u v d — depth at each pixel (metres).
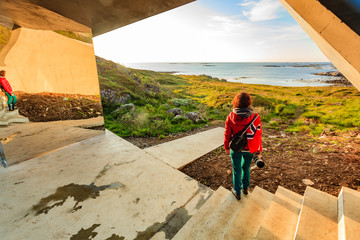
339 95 16.20
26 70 3.29
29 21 3.15
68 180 2.87
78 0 2.68
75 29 3.97
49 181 2.83
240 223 1.85
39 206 2.29
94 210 2.24
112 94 10.04
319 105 11.28
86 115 4.54
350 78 1.60
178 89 25.20
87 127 4.61
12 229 1.93
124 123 6.79
